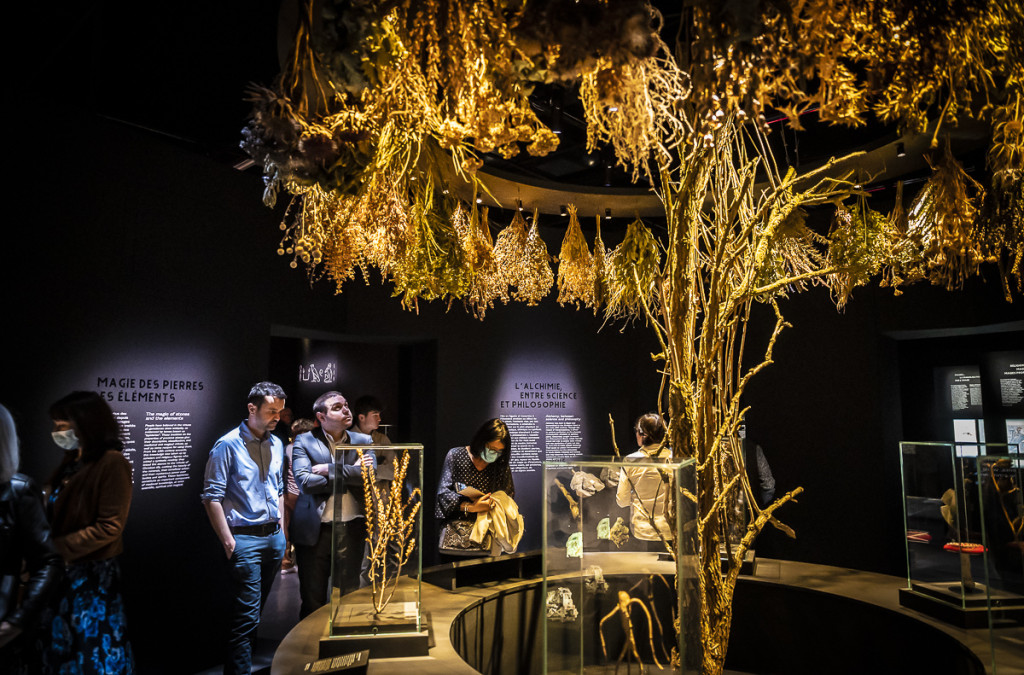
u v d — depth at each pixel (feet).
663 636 5.82
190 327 13.30
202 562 13.37
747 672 10.82
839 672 9.87
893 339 18.42
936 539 8.73
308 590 13.53
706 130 4.51
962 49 4.60
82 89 14.71
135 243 12.29
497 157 16.96
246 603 11.99
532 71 4.75
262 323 15.02
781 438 18.58
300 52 5.12
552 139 4.94
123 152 12.16
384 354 22.94
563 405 20.03
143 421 12.27
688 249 7.04
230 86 14.76
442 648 7.42
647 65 4.29
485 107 4.78
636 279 7.22
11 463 7.25
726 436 8.38
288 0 5.25
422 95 5.09
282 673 6.65
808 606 10.32
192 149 16.53
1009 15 4.59
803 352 18.43
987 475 7.45
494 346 19.45
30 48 13.82
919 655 8.59
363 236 6.70
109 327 11.75
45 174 10.84
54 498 8.98
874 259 6.66
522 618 10.05
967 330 16.70
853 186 6.87
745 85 4.09
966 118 7.22
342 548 7.38
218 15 13.71
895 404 18.04
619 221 17.30
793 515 18.20
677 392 7.19
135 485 12.07
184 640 12.87
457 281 7.00
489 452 12.26
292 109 5.05
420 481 7.68
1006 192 5.89
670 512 5.86
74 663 8.30
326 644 7.17
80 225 11.35
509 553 11.44
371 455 7.55
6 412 7.36
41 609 7.24
